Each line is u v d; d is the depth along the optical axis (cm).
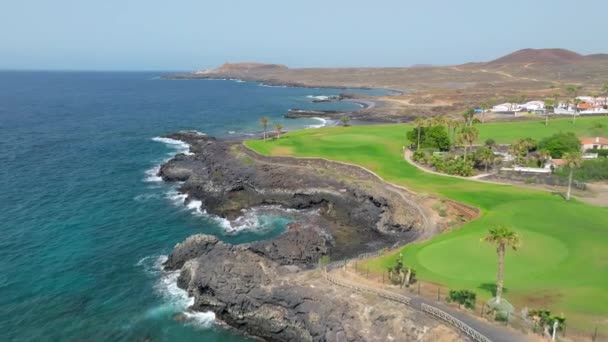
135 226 7144
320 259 5888
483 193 7606
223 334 4566
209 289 4875
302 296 4453
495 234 3900
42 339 4419
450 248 5344
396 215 6956
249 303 4653
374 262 5234
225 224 7312
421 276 4669
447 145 10856
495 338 3544
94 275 5588
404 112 19575
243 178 8969
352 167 9250
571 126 13488
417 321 3828
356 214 7519
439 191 7788
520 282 4406
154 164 11038
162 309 4922
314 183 8488
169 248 6388
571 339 3506
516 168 9300
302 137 12281
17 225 7038
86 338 4453
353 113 19700
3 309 4847
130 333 4541
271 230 7112
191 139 13638
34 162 10894
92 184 9269
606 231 5647
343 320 4100
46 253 6131
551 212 6488
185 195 8669
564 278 4431
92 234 6806
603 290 4153
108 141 13662
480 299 4100
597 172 8625
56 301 5022
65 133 14800
